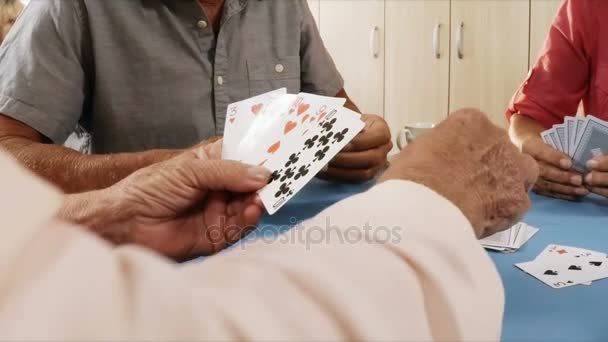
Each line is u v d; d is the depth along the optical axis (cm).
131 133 136
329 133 83
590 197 113
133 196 71
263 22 146
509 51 329
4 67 121
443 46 347
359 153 118
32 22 122
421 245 37
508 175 50
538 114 156
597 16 154
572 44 158
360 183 121
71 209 72
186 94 136
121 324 27
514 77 331
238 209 75
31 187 31
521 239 82
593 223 94
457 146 49
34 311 25
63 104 121
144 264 31
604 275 69
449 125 51
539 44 321
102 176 104
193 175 72
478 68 340
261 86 146
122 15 128
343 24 374
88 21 125
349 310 32
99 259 30
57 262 28
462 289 37
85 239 31
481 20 333
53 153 108
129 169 103
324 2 377
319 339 31
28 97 116
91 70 131
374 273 34
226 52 140
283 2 149
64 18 122
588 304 60
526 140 132
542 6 316
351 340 31
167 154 105
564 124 118
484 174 48
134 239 73
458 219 40
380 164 123
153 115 135
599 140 113
